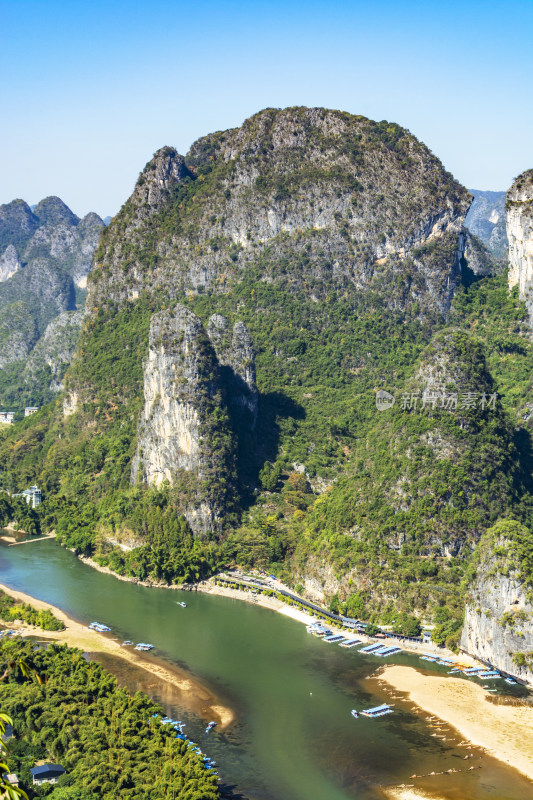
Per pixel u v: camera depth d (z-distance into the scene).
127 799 166.75
